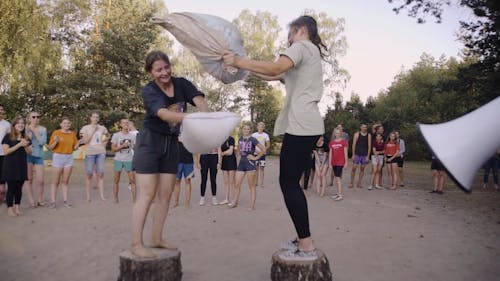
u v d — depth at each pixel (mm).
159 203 3617
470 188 2029
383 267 4277
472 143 2057
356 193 10453
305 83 3301
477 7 13164
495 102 2156
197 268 4215
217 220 6781
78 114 25406
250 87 34469
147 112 3379
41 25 19828
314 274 3268
